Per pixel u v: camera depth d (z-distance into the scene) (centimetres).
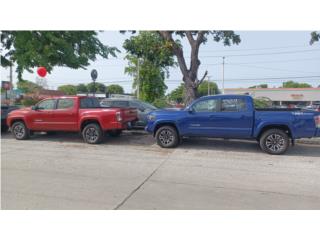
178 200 456
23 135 1038
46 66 1305
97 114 944
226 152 825
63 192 487
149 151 839
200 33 1184
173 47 1212
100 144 952
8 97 1945
